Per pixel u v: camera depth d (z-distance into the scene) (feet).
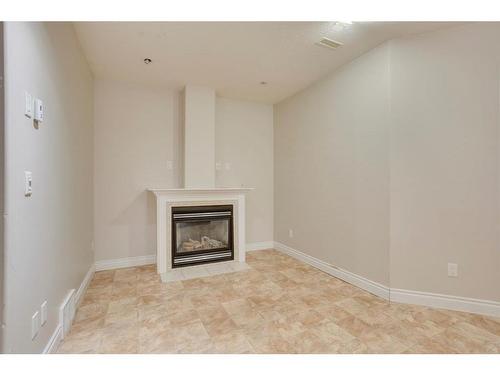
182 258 10.87
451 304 7.30
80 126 7.90
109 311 7.17
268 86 11.45
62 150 6.01
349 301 7.84
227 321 6.67
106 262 10.61
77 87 7.52
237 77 10.52
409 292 7.70
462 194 7.13
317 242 10.88
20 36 3.93
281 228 13.48
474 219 7.04
